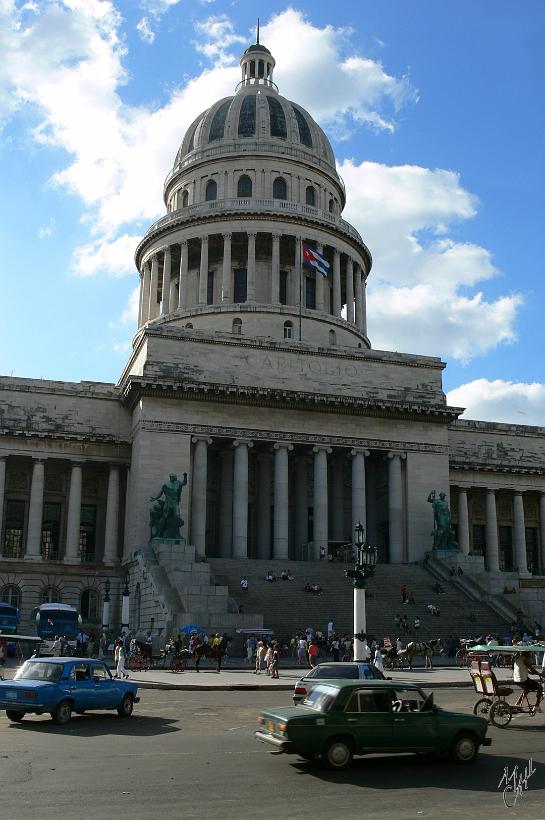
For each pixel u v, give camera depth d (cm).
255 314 10044
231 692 3938
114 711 3169
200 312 10112
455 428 9825
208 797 1745
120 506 8388
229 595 6531
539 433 10131
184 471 7794
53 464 8381
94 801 1686
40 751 2261
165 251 10756
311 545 8138
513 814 1641
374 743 2083
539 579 9469
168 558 6712
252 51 12706
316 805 1694
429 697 2169
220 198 11081
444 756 2169
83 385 8444
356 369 8712
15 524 8212
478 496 9900
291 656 5934
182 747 2361
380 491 8875
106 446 8312
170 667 5225
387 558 8694
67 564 7950
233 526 7875
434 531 8100
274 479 8156
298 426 8244
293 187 11206
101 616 7931
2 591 7800
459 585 7338
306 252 9744
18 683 2809
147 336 8112
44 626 6425
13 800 1684
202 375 8162
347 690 2130
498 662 5662
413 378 8862
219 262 10838
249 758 2203
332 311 11044
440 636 6444
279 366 8444
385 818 1595
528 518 10081
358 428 8444
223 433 7994
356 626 4031
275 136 11419
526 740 2552
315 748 2050
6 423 8112
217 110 11781
